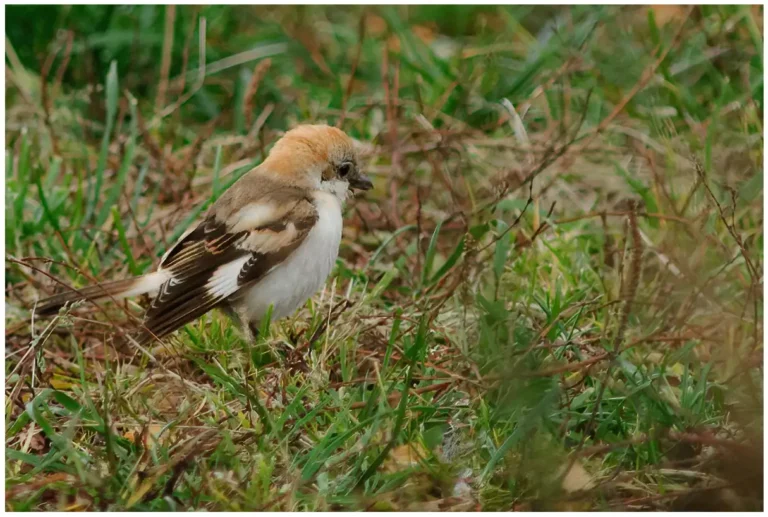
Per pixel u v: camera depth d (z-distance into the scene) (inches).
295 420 358.9
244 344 409.1
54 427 361.7
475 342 396.5
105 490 320.5
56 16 602.9
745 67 540.1
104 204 489.7
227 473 327.9
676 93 528.7
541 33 596.7
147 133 536.1
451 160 536.4
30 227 474.3
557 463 323.9
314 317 418.3
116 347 419.2
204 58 582.2
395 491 325.1
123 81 595.2
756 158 490.6
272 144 544.7
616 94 557.0
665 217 435.2
